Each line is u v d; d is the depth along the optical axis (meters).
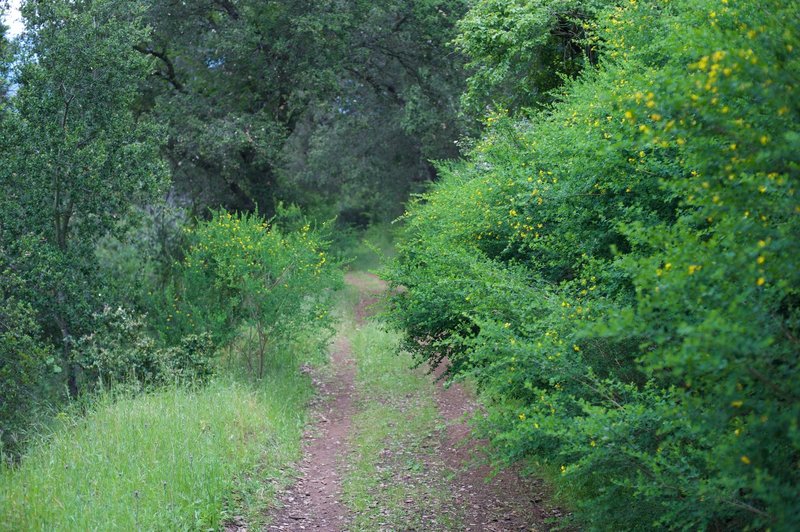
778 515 2.96
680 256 3.22
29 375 9.67
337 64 21.78
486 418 5.38
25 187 10.79
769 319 3.18
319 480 7.61
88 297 11.16
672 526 3.99
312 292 11.96
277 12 20.88
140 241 13.12
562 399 4.85
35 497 5.91
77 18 11.13
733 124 3.03
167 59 21.36
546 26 11.09
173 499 6.19
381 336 14.86
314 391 11.46
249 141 20.25
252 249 11.55
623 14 6.77
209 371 10.55
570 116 6.47
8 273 10.38
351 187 31.06
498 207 7.03
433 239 8.32
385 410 10.25
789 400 2.95
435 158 23.98
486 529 6.24
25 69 10.74
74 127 11.16
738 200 3.09
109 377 10.48
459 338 5.52
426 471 7.74
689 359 2.97
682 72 3.73
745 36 3.34
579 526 5.83
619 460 4.18
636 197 5.44
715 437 3.54
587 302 4.86
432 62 23.91
